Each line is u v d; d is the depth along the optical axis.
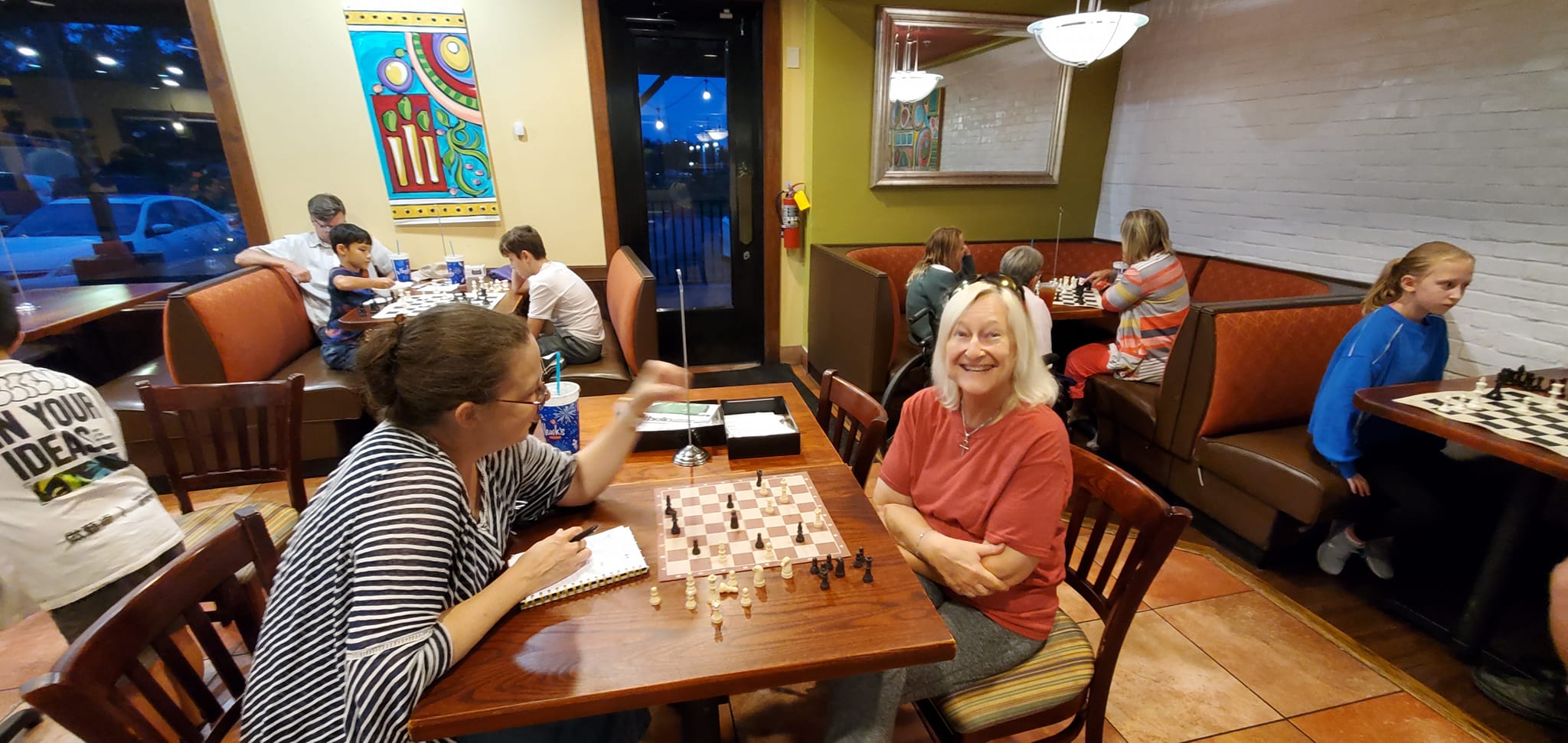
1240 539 2.36
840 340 3.69
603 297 4.03
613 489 1.33
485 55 3.49
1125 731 1.63
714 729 1.25
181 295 2.52
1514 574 1.72
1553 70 2.27
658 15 3.65
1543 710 1.63
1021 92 4.13
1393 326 1.93
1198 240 3.81
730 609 1.00
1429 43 2.62
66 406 1.27
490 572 1.01
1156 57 3.97
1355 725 1.65
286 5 3.22
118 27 3.01
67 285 3.23
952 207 4.29
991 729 1.18
